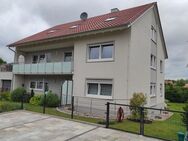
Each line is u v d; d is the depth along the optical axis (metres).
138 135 8.39
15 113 12.30
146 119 12.73
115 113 13.77
